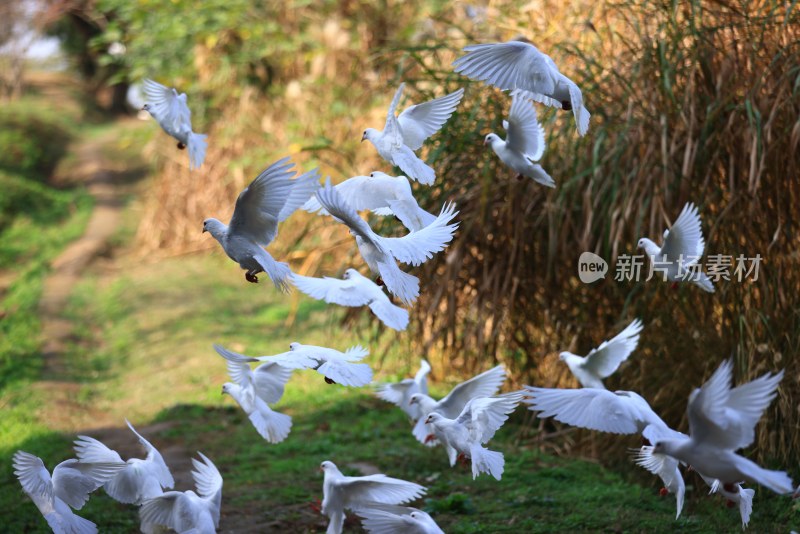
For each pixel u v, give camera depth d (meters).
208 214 20.95
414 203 5.29
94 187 29.17
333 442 9.87
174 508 5.53
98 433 10.66
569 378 9.42
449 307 9.72
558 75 5.09
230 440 10.15
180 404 11.70
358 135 15.57
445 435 5.79
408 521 5.30
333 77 17.84
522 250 9.41
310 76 18.70
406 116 5.59
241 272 19.58
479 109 9.55
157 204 22.11
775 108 7.36
